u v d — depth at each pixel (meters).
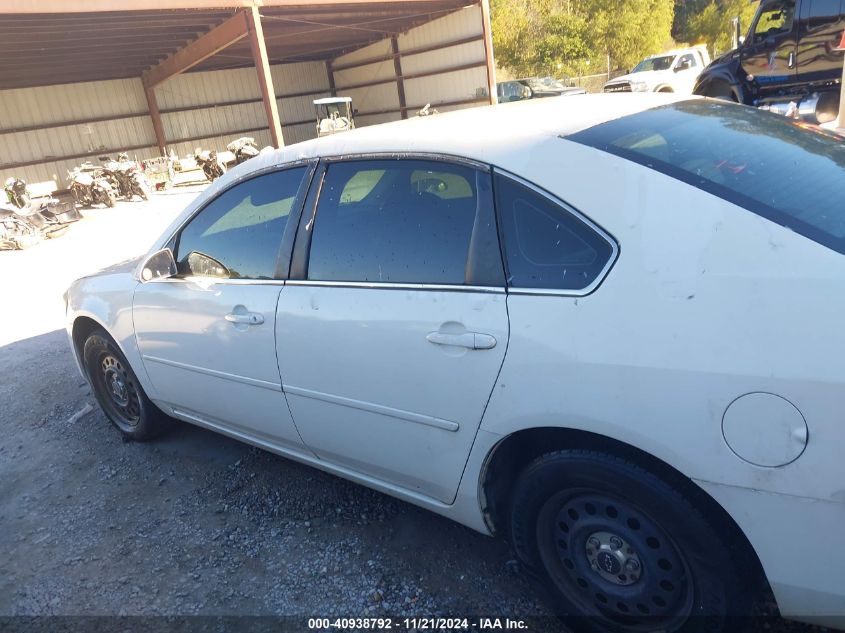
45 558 3.15
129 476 3.79
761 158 2.22
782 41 9.88
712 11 44.59
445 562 2.76
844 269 1.62
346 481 3.45
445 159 2.36
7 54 15.83
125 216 15.91
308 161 2.85
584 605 2.19
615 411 1.85
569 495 2.10
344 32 21.69
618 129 2.28
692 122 2.48
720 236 1.79
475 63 21.69
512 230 2.14
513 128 2.34
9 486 3.89
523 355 2.03
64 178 22.02
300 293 2.73
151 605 2.73
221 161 21.86
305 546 2.97
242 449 3.93
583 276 1.97
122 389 4.09
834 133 2.71
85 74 21.28
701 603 1.90
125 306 3.65
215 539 3.11
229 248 3.12
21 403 5.10
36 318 7.59
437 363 2.25
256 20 15.43
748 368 1.65
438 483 2.44
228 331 3.02
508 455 2.26
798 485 1.61
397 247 2.46
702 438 1.72
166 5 13.82
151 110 23.12
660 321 1.79
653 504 1.89
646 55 37.50
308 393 2.75
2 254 12.73
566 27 35.84
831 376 1.55
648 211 1.90
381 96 26.09
